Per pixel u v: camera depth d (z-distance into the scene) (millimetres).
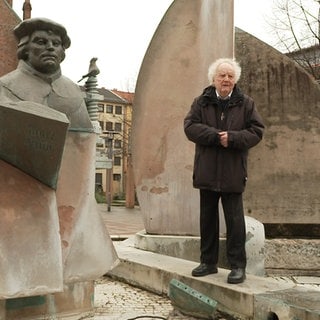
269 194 5816
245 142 3486
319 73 18172
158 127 5344
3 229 2584
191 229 5262
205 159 3602
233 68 3594
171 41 5359
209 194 3750
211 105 3633
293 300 3102
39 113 2523
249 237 5086
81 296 3236
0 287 2471
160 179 5340
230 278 3568
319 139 5832
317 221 5781
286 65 5898
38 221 2701
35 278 2590
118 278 4590
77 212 3090
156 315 3383
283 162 5836
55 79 3086
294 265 5469
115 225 13328
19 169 2736
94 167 3234
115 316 3316
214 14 5391
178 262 4371
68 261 2982
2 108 2463
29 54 3000
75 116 3135
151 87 5352
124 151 29812
